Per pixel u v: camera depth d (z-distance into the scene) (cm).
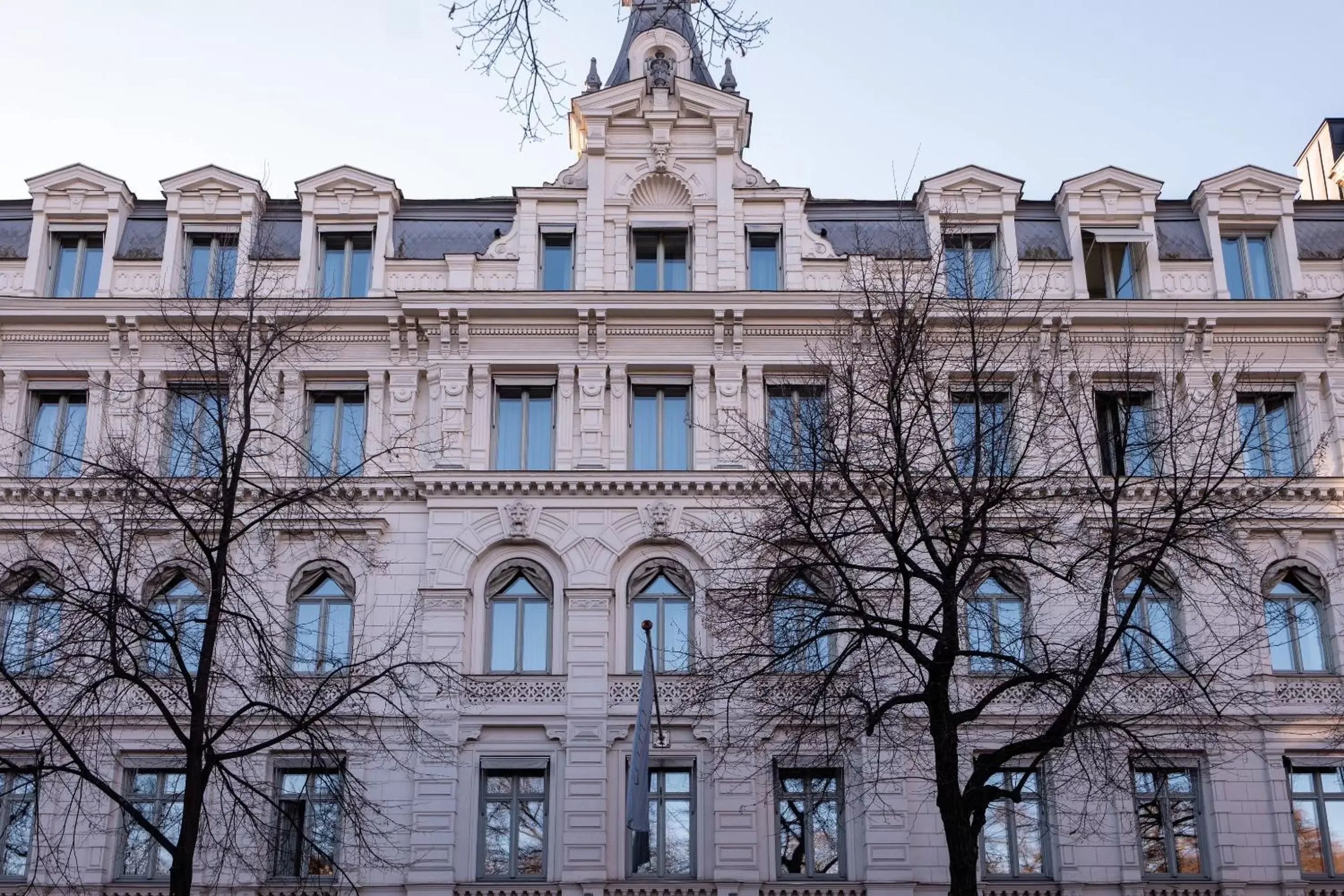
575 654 3531
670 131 3934
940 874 3394
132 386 3722
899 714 3234
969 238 3884
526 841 3447
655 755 3469
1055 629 3100
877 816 3406
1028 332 3350
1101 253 3906
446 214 3972
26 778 3428
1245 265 3922
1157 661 3534
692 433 3709
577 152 4238
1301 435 3731
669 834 3447
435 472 3625
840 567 2712
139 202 3953
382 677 3147
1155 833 3466
